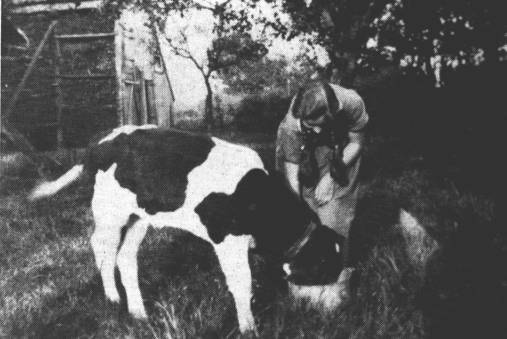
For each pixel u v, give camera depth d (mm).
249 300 3059
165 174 3207
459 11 9336
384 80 15828
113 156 3479
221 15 10375
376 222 4910
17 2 14672
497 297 3432
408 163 8594
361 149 3539
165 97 21516
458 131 9656
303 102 3291
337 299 3227
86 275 3912
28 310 3277
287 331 3016
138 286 3514
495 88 9773
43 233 4969
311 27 8719
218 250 3092
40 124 15258
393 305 3305
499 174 6656
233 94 27859
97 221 3598
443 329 3098
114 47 15078
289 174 3506
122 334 3074
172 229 4812
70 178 3834
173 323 2914
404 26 9578
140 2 12500
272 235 3117
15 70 14602
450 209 5430
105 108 15367
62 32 15117
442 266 3844
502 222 4805
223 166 3062
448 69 10984
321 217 3580
